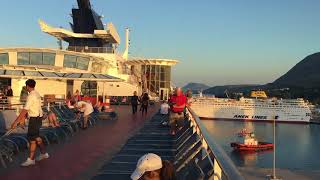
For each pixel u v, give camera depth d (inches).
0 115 588.7
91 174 376.8
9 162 418.9
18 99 1157.7
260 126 4800.7
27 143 488.4
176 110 621.9
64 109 842.8
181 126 622.8
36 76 1107.9
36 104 401.7
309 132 4453.7
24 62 1561.3
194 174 229.8
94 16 1945.1
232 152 3166.8
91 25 1939.0
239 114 5152.6
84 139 604.7
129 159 450.3
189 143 383.6
